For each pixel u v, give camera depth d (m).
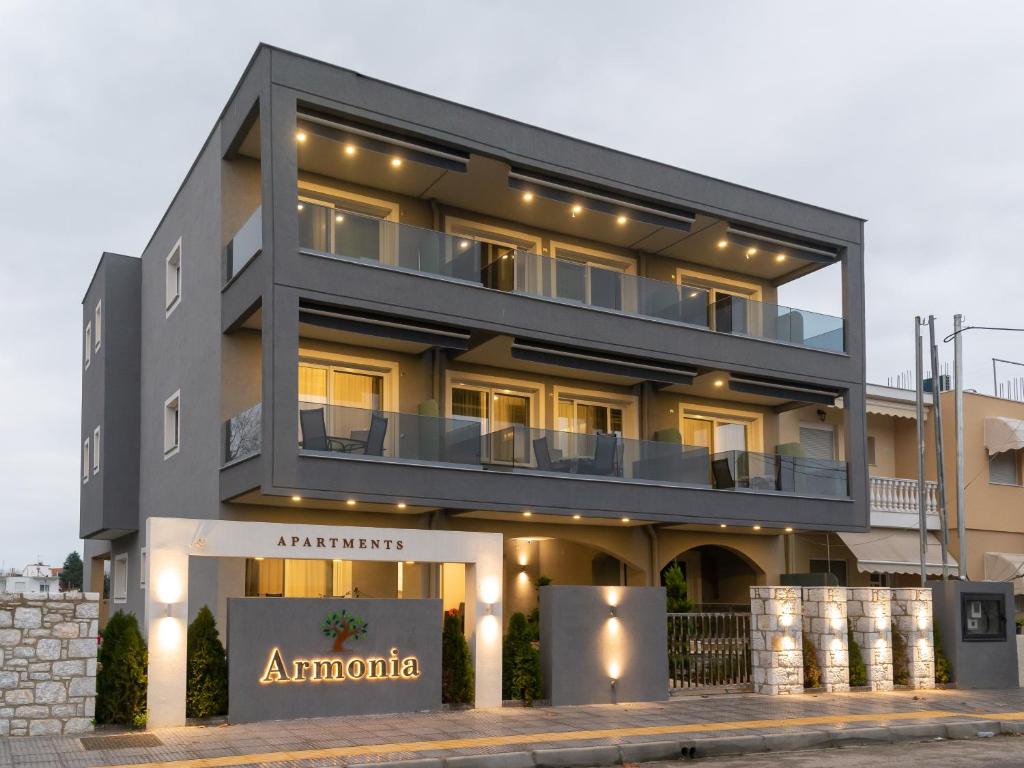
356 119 20.14
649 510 23.50
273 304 18.86
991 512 31.44
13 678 12.96
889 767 12.46
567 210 24.17
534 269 22.59
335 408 19.69
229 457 20.41
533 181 22.30
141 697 13.73
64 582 85.88
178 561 14.09
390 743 12.76
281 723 14.21
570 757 12.54
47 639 13.18
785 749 13.97
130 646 13.76
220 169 21.64
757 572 27.80
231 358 21.11
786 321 26.38
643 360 24.38
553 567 27.16
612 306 23.69
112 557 31.61
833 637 19.30
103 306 29.03
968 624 21.08
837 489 26.75
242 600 14.37
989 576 30.73
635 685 17.28
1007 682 21.30
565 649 16.75
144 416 27.97
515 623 16.94
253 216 19.72
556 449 22.73
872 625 19.77
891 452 32.31
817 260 27.16
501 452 21.97
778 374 25.81
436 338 21.25
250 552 14.58
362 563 21.88
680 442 25.53
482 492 21.16
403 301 20.48
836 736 14.44
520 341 22.41
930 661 20.52
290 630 14.65
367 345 22.11
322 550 15.11
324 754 11.93
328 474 19.22
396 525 22.03
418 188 22.97
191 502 22.53
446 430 21.03
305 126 19.72
